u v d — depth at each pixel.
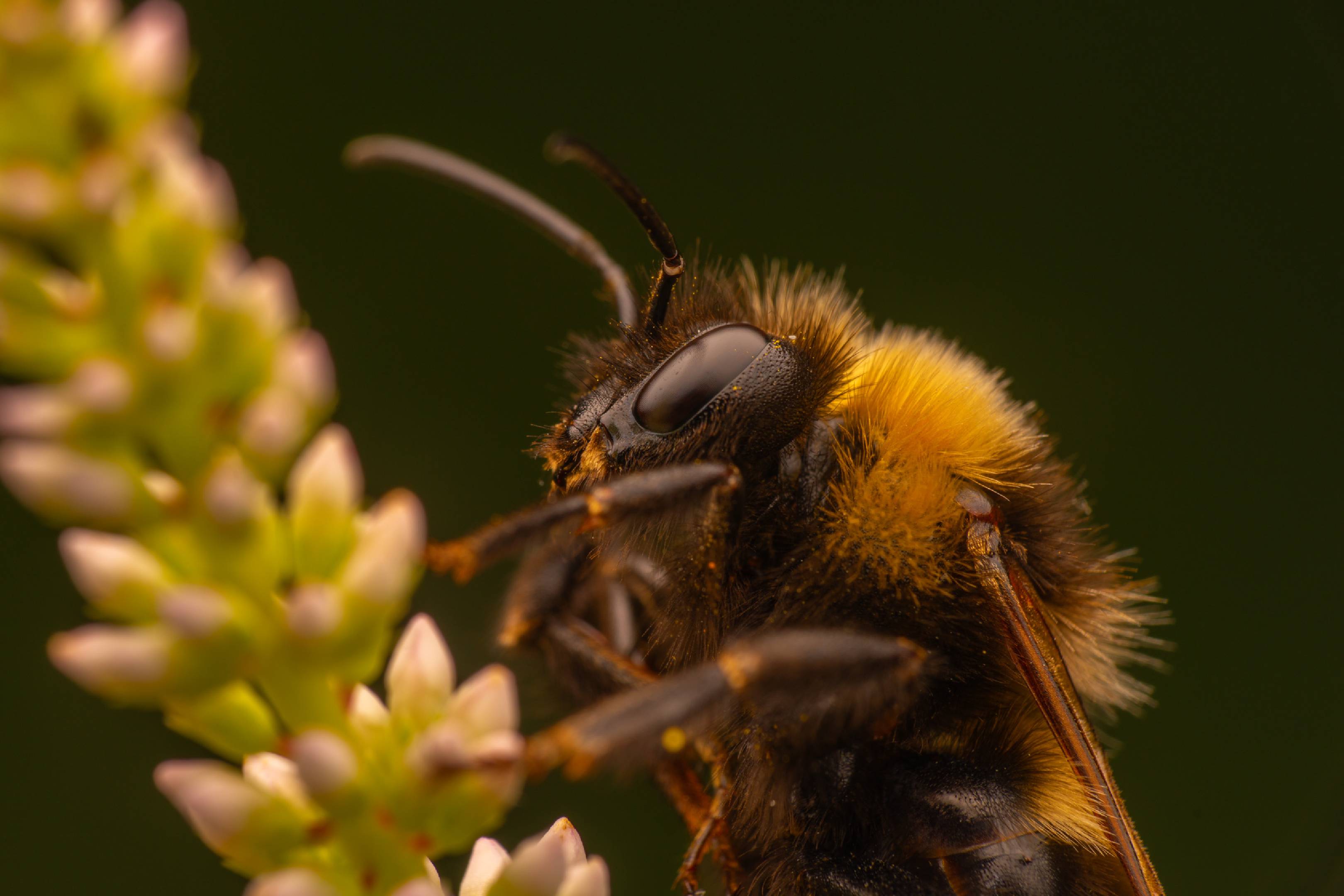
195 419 0.09
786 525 0.11
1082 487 0.11
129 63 0.08
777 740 0.11
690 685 0.10
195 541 0.09
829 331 0.11
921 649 0.11
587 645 0.11
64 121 0.08
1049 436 0.11
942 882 0.11
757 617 0.11
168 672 0.09
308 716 0.10
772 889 0.11
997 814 0.11
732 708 0.10
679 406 0.11
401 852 0.10
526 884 0.10
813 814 0.11
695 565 0.11
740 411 0.11
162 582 0.09
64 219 0.08
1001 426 0.11
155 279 0.08
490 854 0.10
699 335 0.11
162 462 0.09
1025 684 0.11
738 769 0.11
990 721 0.11
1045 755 0.11
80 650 0.09
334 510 0.10
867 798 0.11
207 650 0.09
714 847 0.11
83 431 0.08
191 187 0.08
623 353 0.11
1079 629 0.11
